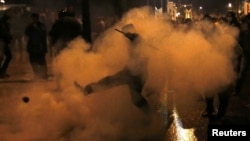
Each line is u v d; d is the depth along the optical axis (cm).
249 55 1113
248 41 1112
